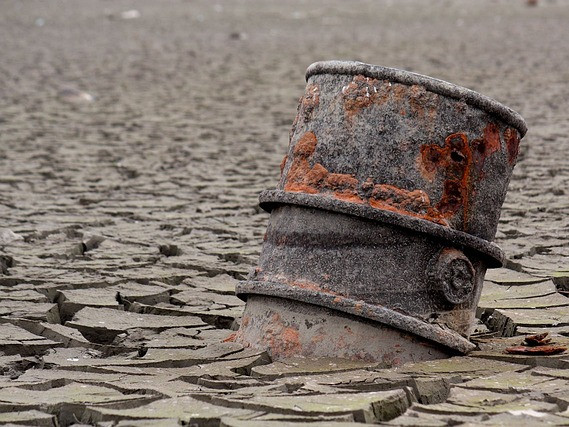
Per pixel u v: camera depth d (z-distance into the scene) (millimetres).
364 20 62500
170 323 10984
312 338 9086
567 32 51000
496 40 46938
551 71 34344
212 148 23250
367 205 9039
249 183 19453
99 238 15141
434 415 7422
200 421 7391
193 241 15047
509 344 9695
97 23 62000
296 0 88250
